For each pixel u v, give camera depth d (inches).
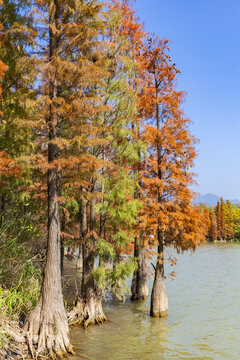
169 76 700.0
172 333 544.1
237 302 794.2
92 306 566.9
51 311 406.9
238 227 4503.0
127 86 597.6
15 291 432.1
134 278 795.4
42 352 384.5
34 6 442.6
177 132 659.4
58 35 435.5
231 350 473.7
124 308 705.0
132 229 638.5
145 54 714.2
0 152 419.5
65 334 410.3
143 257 803.4
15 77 494.6
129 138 624.4
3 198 585.3
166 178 666.2
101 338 494.3
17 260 502.9
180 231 635.5
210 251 2583.7
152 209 631.8
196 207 643.5
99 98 435.2
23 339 382.6
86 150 545.0
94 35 440.1
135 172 690.2
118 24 631.8
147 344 482.3
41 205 719.7
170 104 662.5
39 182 629.9
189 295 879.1
